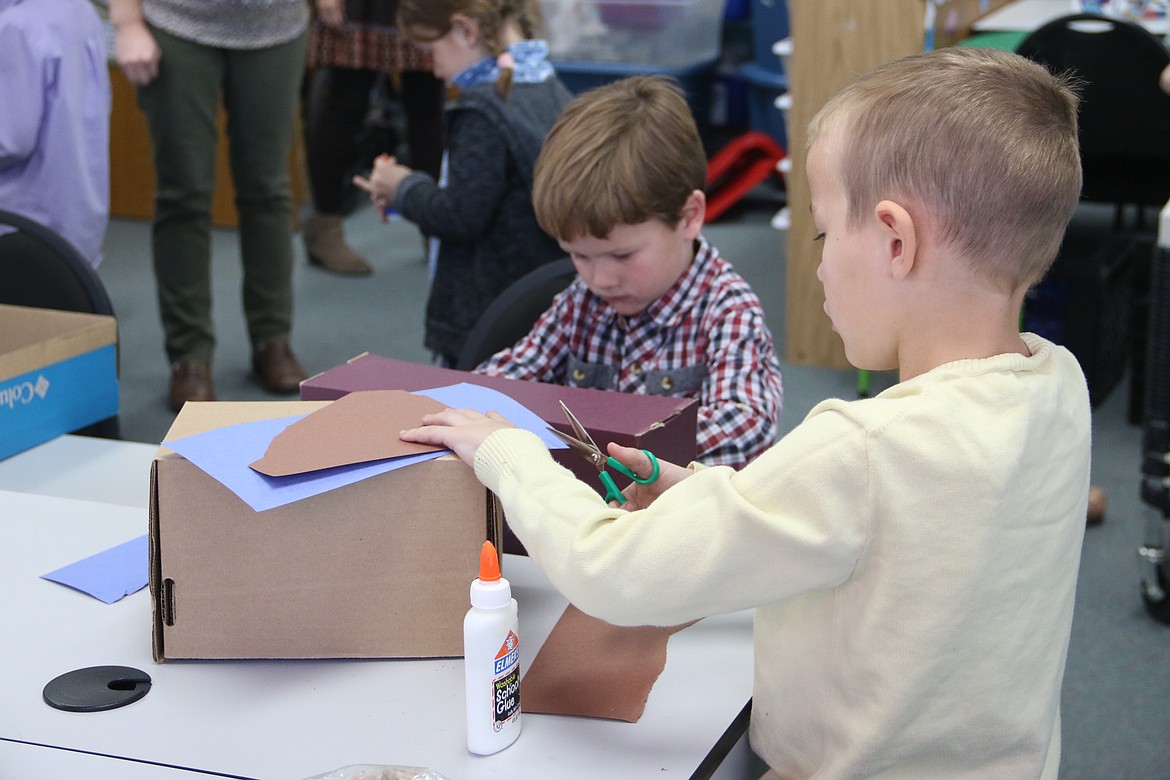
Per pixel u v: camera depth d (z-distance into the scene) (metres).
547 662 0.98
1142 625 2.26
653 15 4.80
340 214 4.39
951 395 0.80
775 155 5.04
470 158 2.12
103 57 2.62
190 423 1.02
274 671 0.97
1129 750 1.90
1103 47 3.02
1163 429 2.19
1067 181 0.81
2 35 2.37
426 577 0.97
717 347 1.50
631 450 1.03
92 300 1.83
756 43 4.95
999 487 0.79
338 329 3.81
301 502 0.95
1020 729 0.85
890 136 0.81
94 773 0.83
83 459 1.45
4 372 1.42
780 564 0.79
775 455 0.81
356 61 3.99
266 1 2.90
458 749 0.86
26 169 2.50
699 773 0.85
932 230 0.81
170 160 2.99
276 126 3.10
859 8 3.05
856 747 0.83
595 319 1.63
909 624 0.79
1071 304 3.21
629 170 1.44
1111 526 2.63
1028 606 0.83
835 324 0.89
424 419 1.01
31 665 0.97
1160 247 2.12
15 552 1.16
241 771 0.84
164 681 0.95
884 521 0.78
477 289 2.22
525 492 0.89
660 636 1.03
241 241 3.26
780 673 0.88
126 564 1.13
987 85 0.81
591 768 0.85
